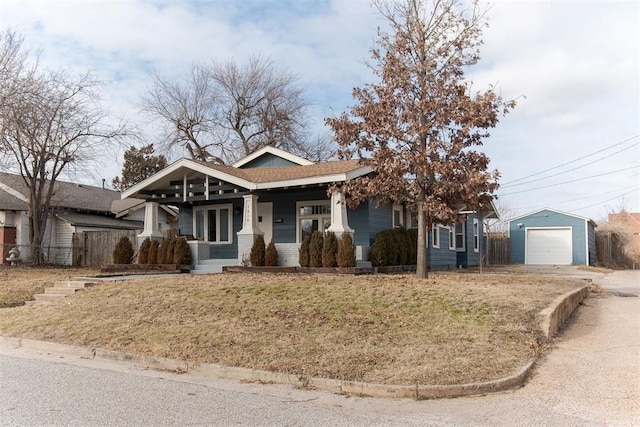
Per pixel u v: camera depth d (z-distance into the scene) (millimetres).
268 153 21297
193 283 12289
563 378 6434
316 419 5094
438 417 5164
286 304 9797
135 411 5305
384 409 5473
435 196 12766
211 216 20047
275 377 6609
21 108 21266
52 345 8805
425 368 6520
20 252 24969
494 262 32688
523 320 8727
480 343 7531
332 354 7164
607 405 5430
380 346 7457
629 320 10406
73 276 15469
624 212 45750
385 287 11078
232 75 38906
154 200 18844
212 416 5152
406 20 13172
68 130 23125
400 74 12758
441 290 10656
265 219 18609
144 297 11094
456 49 12953
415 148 12961
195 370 7195
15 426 4805
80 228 27250
